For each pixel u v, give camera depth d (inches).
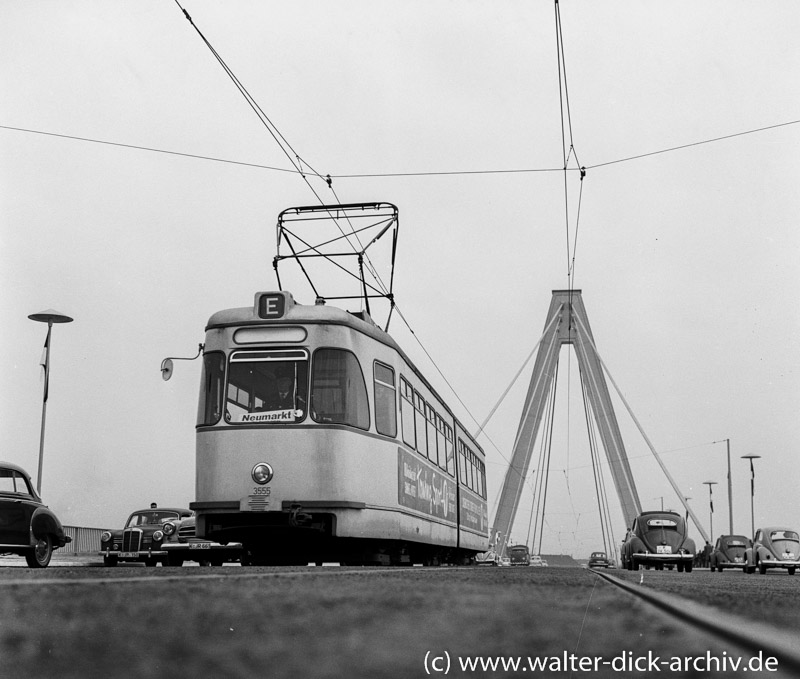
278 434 533.3
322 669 66.1
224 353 555.8
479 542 1066.7
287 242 713.0
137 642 78.7
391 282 701.9
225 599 116.9
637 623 91.3
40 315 995.3
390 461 577.6
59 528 527.5
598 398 3181.6
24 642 79.4
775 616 97.7
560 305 3336.6
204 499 539.2
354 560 575.5
